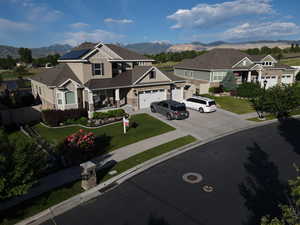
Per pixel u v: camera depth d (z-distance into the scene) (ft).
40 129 70.23
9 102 99.35
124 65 100.99
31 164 30.71
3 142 29.17
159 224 28.76
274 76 141.28
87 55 81.82
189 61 151.74
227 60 132.36
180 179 39.47
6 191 27.48
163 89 93.91
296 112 86.58
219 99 106.01
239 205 32.19
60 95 78.69
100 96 88.63
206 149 52.60
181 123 72.54
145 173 41.70
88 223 29.17
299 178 20.18
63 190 36.29
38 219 29.96
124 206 32.40
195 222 28.99
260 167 43.65
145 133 63.10
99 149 52.54
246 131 65.67
